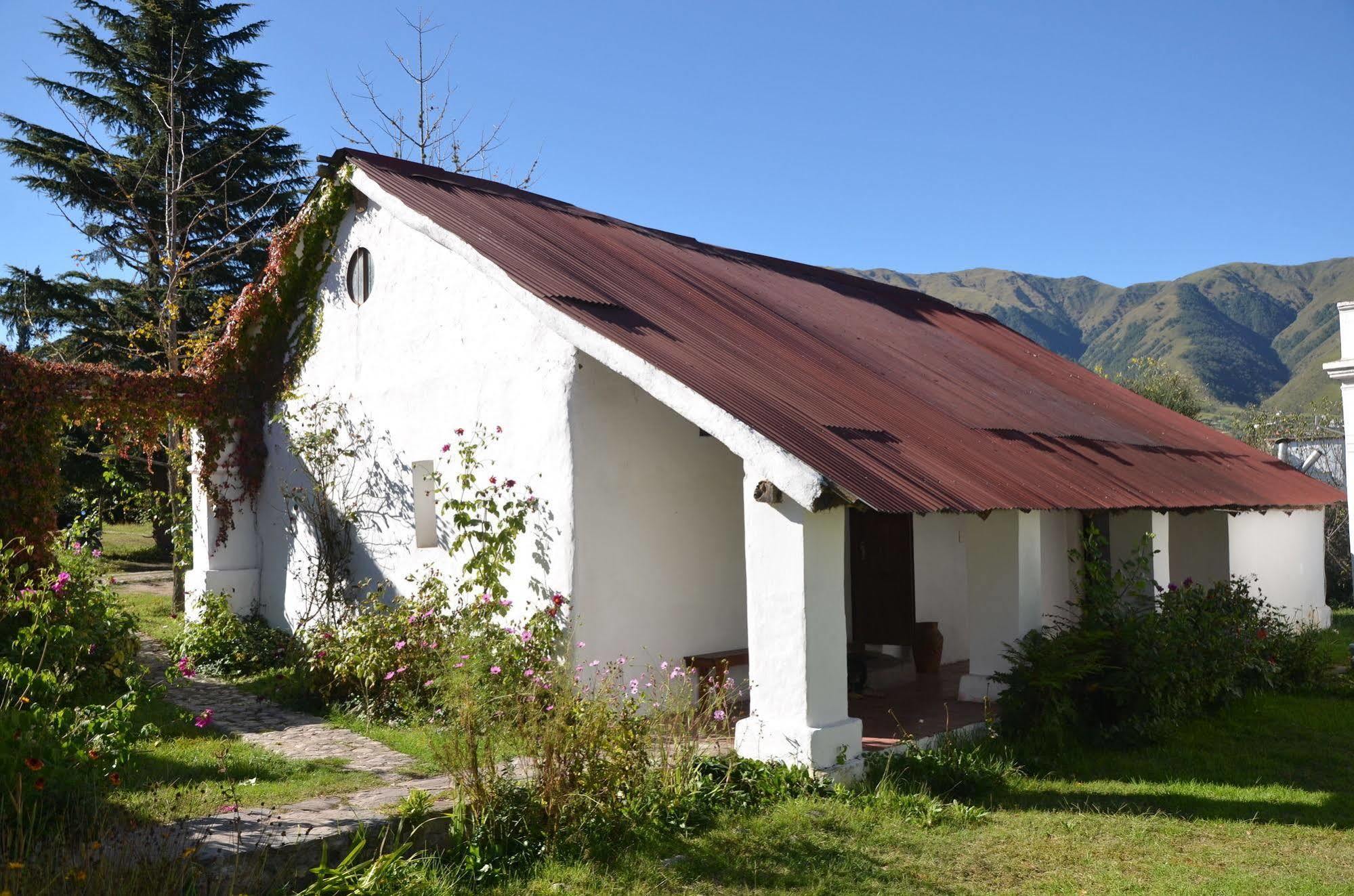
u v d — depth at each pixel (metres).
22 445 11.10
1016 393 12.68
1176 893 5.39
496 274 9.38
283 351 13.20
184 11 25.83
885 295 16.50
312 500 12.35
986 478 8.32
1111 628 9.30
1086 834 6.38
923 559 12.05
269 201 25.81
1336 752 8.55
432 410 10.49
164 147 24.31
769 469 7.03
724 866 5.66
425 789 6.41
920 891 5.42
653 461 9.45
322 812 5.67
